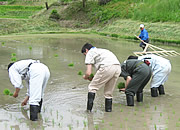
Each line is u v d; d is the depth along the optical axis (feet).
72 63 36.83
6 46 57.11
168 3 81.82
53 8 127.65
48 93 24.18
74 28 109.09
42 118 18.24
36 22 108.78
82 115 18.88
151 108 20.51
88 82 28.25
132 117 18.56
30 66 18.06
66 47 57.00
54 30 104.68
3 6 148.97
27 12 138.00
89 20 112.68
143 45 46.78
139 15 91.04
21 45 59.47
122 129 16.44
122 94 24.30
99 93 24.58
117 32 88.99
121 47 57.52
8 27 98.94
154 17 83.76
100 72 18.63
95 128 16.57
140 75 20.31
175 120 18.01
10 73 18.10
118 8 107.86
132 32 82.58
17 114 19.03
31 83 17.74
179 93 24.54
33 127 16.71
